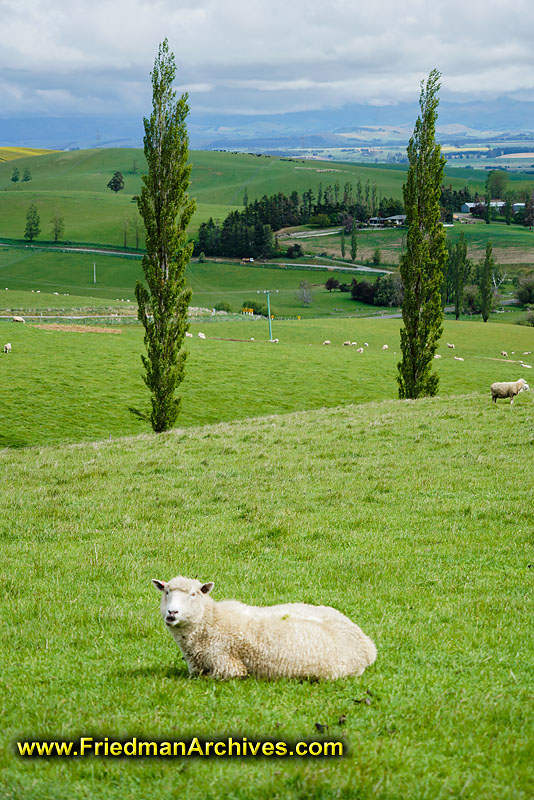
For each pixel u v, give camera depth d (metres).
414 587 13.57
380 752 6.67
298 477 24.19
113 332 89.00
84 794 6.26
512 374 73.25
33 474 26.31
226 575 14.68
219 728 7.22
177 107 40.72
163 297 42.94
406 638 10.41
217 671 8.59
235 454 28.92
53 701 8.37
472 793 5.95
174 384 44.25
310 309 182.25
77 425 51.34
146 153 41.34
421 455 26.95
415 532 17.77
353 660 8.70
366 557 15.71
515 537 16.88
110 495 22.67
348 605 12.44
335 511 20.02
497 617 11.55
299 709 7.61
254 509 20.45
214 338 95.31
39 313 114.62
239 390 63.03
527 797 5.91
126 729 7.30
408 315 47.88
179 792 6.20
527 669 9.12
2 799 6.16
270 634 8.57
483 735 7.04
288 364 74.12
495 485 21.89
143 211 42.12
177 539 17.62
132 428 51.28
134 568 15.32
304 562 15.57
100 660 9.93
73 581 14.62
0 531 18.83
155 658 9.97
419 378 48.12
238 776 6.37
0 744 7.16
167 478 24.94
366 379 69.00
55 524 19.48
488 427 31.61
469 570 14.66
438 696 8.02
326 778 6.20
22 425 50.56
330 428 33.69
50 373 64.12
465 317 168.00
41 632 11.41
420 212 47.03
